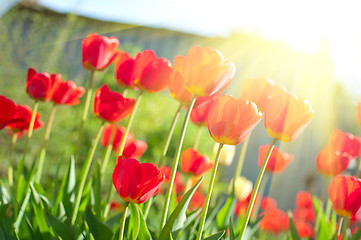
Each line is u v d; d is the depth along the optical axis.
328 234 1.05
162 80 0.99
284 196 4.55
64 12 4.88
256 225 1.11
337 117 4.55
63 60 4.50
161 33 5.57
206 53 0.85
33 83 1.04
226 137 0.84
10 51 4.15
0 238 0.89
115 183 0.85
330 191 0.96
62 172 2.86
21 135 1.18
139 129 3.30
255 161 4.56
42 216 0.89
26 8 4.84
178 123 3.35
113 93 0.99
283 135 0.85
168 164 3.26
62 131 3.22
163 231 0.83
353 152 1.16
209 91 0.86
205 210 0.84
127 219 0.92
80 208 0.99
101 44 1.04
